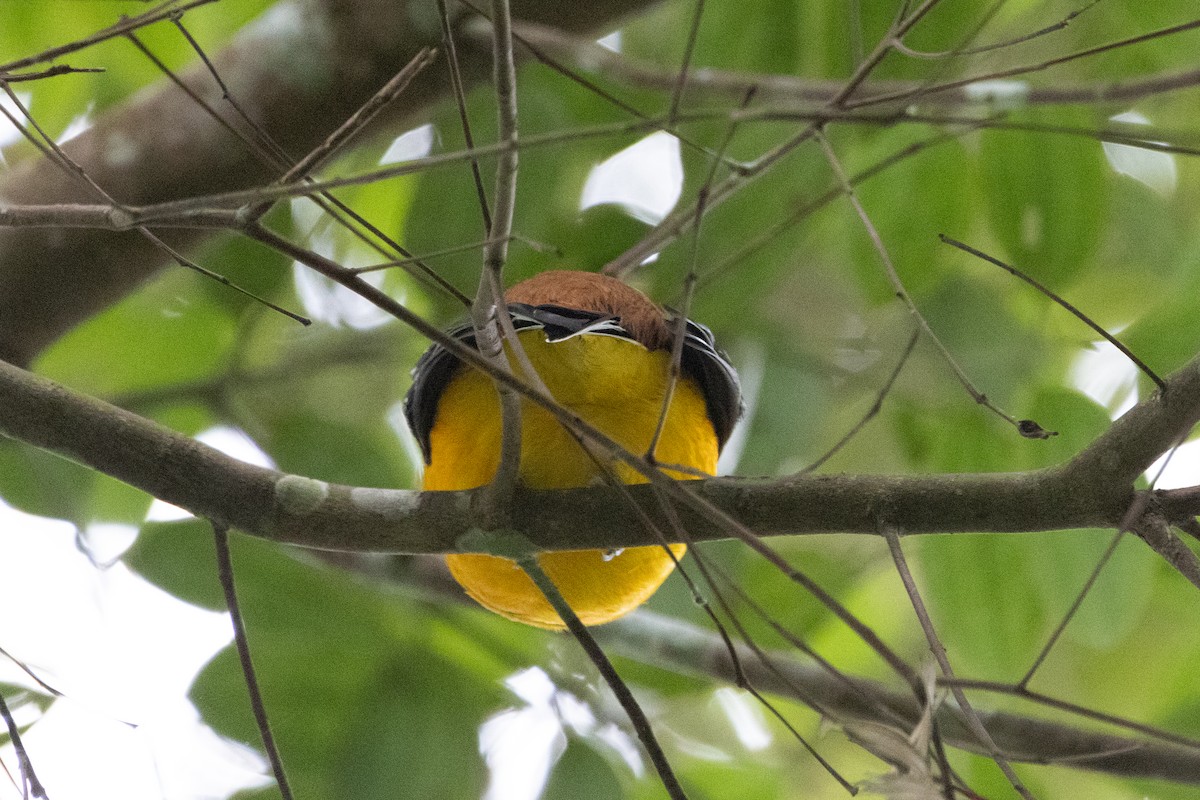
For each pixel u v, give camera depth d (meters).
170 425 12.77
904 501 6.67
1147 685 12.94
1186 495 6.37
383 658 11.26
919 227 10.84
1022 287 11.82
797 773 13.24
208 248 11.55
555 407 5.60
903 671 5.56
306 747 10.96
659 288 10.65
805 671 10.93
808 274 12.66
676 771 12.30
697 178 10.36
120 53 11.87
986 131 10.55
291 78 10.27
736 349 11.78
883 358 11.61
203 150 10.26
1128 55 10.73
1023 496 6.54
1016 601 10.63
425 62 6.03
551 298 8.03
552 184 10.76
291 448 11.70
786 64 10.53
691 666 11.24
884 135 10.66
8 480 11.23
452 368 7.87
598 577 7.89
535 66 10.90
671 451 7.57
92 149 10.33
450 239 10.73
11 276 10.34
